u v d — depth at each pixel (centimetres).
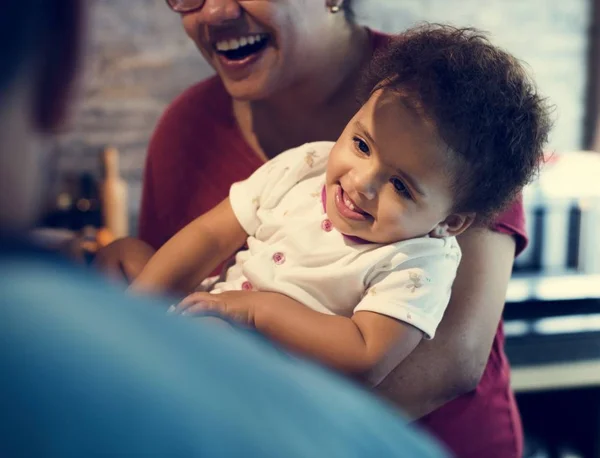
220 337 39
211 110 128
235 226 111
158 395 33
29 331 33
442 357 108
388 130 95
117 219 257
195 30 110
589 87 297
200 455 32
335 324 97
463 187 97
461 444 119
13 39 36
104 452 31
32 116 38
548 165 226
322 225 106
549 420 232
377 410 41
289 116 121
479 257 111
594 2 294
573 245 263
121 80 279
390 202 97
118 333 35
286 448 35
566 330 216
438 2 288
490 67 98
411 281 100
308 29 109
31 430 31
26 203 38
